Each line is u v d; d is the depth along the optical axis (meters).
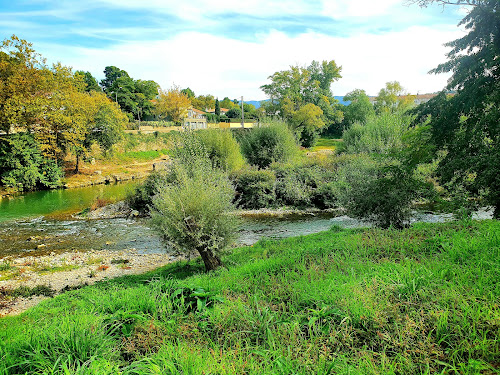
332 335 3.05
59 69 35.25
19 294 9.52
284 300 4.27
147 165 45.19
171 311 4.14
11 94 30.78
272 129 31.44
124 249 14.81
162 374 2.59
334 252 6.49
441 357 2.68
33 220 20.80
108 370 2.64
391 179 11.57
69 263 12.84
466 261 4.32
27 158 30.83
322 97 67.19
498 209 11.67
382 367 2.50
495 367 2.47
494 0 12.13
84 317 3.87
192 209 8.97
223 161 25.52
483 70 12.58
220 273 7.20
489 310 2.97
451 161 13.00
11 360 2.95
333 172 23.95
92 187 33.84
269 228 17.88
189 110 77.94
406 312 3.31
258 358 2.88
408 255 5.37
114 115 40.69
